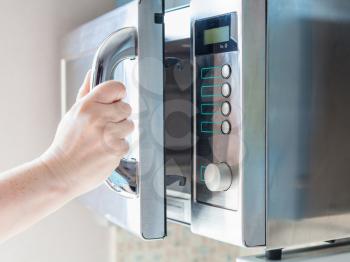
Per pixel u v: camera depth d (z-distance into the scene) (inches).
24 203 20.7
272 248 23.4
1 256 44.6
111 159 21.0
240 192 22.7
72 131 20.6
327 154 25.2
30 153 45.0
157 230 24.1
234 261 50.3
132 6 24.6
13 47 44.4
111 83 20.7
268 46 23.1
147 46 23.7
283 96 23.6
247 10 22.4
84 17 46.3
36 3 44.9
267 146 23.2
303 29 24.2
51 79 45.5
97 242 47.1
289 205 23.9
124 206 27.1
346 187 25.9
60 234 46.1
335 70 25.4
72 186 21.1
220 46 23.5
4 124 44.2
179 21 27.1
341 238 27.4
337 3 25.4
